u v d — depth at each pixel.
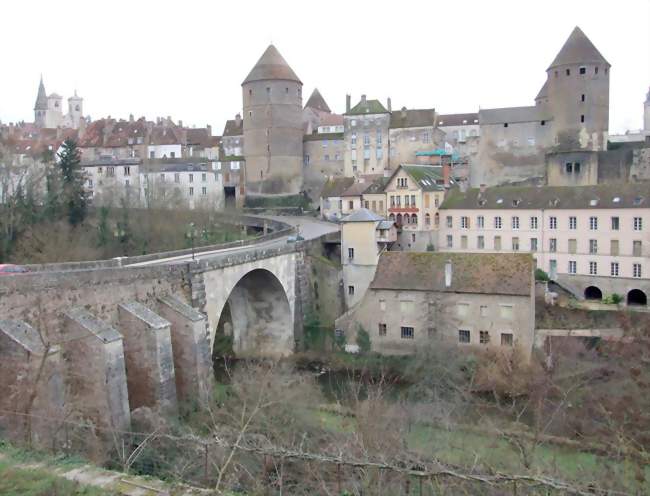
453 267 46.72
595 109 78.06
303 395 36.31
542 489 16.64
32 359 23.86
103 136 106.06
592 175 72.81
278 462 19.89
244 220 77.12
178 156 104.44
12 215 56.31
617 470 21.27
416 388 39.25
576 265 58.50
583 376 36.88
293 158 93.62
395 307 47.03
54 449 19.73
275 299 50.22
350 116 92.75
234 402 32.84
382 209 70.50
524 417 33.22
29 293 25.88
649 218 54.72
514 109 83.19
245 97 93.31
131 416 27.94
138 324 30.39
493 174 83.38
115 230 62.00
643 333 34.31
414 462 18.66
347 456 18.11
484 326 44.47
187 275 36.06
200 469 20.00
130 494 14.91
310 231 67.06
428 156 87.06
